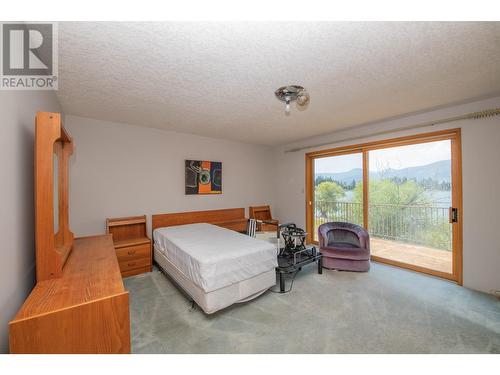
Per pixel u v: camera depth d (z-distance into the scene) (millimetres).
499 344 1690
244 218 4973
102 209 3301
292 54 1644
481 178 2562
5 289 1039
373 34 1423
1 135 1028
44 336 963
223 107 2779
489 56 1683
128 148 3529
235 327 1931
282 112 2982
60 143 1903
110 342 1109
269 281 2498
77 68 1809
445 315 2090
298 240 3496
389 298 2428
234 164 4914
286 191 5301
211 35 1415
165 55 1637
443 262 3078
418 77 2020
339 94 2391
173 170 4023
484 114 2477
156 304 2330
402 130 3250
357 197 4004
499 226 2451
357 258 3156
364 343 1717
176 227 3615
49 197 1306
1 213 1011
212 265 2008
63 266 1546
